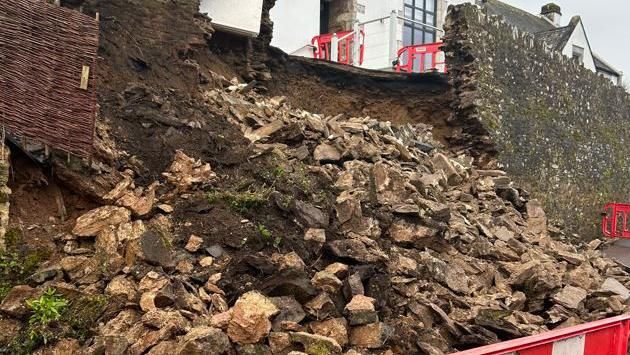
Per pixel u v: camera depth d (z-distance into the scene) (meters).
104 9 6.74
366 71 10.70
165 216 4.67
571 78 12.73
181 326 3.60
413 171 7.50
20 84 4.34
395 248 5.46
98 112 5.41
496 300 5.31
